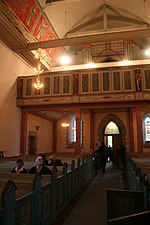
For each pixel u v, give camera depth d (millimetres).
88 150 18359
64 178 5781
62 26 18625
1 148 12844
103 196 7148
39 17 15406
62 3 15266
